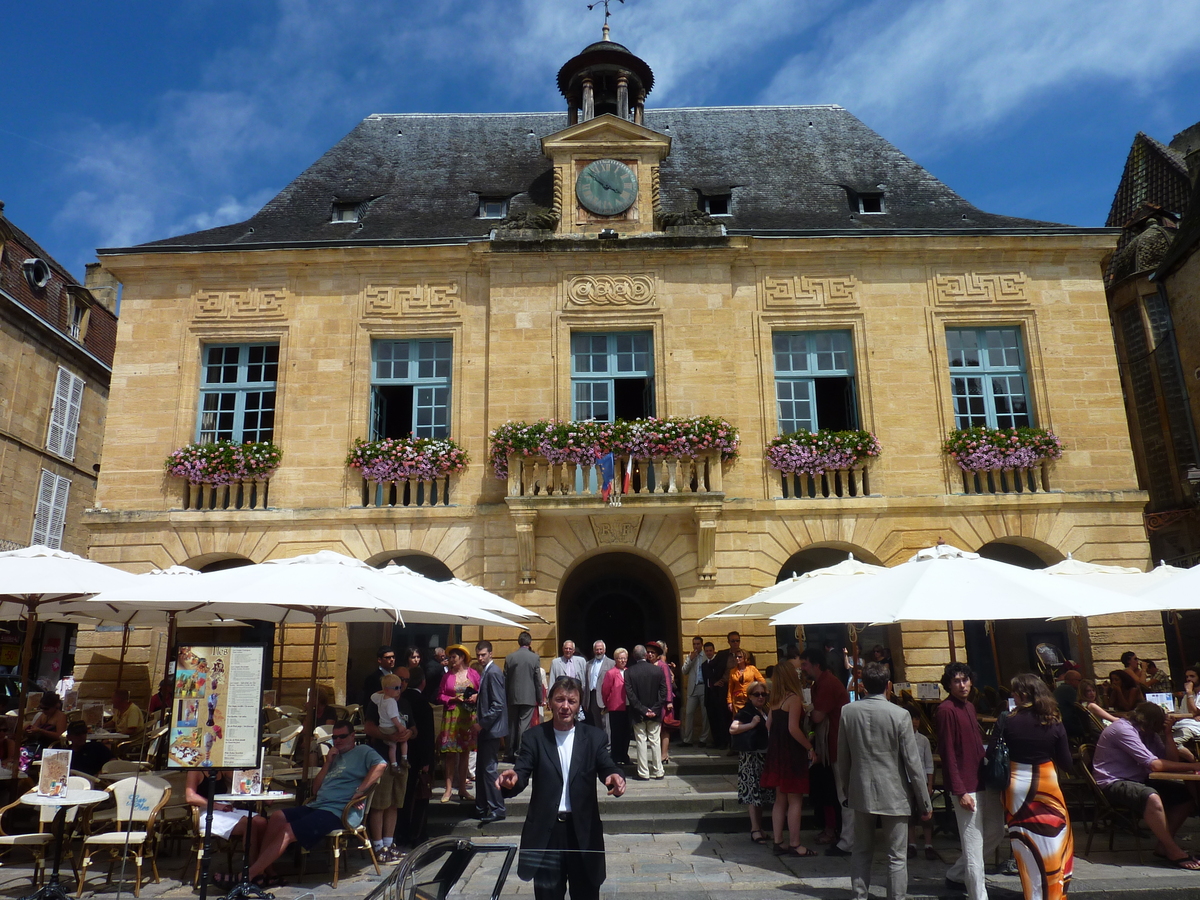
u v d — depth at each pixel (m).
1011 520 14.41
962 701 6.36
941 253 15.56
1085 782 7.98
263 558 14.28
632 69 18.50
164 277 15.58
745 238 15.26
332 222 17.20
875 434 14.83
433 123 20.47
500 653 13.91
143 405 15.05
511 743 10.28
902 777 6.01
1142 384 20.36
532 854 3.94
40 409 21.97
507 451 14.13
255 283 15.55
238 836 7.21
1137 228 21.53
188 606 8.95
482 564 14.17
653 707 10.77
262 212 17.61
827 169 18.64
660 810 9.34
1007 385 15.41
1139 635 14.00
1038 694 6.01
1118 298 20.98
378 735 7.95
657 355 15.03
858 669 9.88
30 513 21.44
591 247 15.28
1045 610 6.67
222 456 14.52
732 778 10.80
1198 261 18.69
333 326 15.38
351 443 14.86
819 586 9.44
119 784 6.86
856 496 14.52
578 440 14.05
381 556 14.73
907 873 6.86
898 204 17.48
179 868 7.74
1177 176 22.53
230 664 6.18
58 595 8.79
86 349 23.83
